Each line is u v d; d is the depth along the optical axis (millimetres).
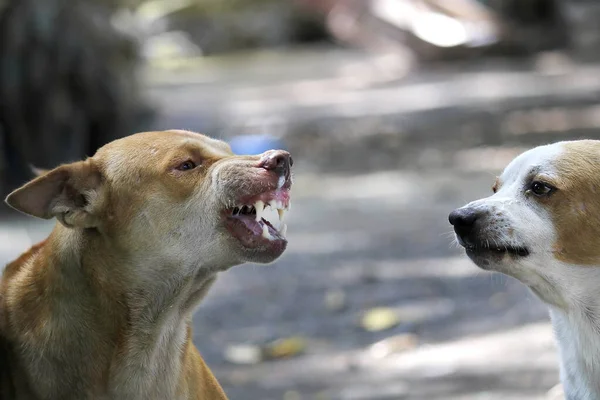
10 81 19328
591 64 30625
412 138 23391
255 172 7137
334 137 24156
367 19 37906
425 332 11461
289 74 34906
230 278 14438
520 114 24266
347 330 11812
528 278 7648
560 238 7480
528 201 7633
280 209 7277
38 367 6980
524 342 10766
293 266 14617
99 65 20438
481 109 25156
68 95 19984
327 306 12688
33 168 7984
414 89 29391
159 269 7027
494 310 11969
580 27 32375
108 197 7062
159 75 36906
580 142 7848
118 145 7285
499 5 34375
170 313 7086
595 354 7457
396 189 19172
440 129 23812
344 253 14992
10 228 17250
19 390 7027
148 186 7066
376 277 13672
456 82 29844
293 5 43031
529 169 7703
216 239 7125
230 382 10461
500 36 33625
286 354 11188
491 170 19922
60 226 7191
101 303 6973
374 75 33125
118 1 23297
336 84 31797
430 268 13859
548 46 33312
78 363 6961
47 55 19625
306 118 26172
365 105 27469
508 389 9547
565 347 7660
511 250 7562
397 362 10641
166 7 43156
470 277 13312
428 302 12484
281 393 10023
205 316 12766
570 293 7504
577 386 7602
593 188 7480
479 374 10000
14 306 7137
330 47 41188
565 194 7492
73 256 7016
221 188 7086
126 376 6969
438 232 15648
